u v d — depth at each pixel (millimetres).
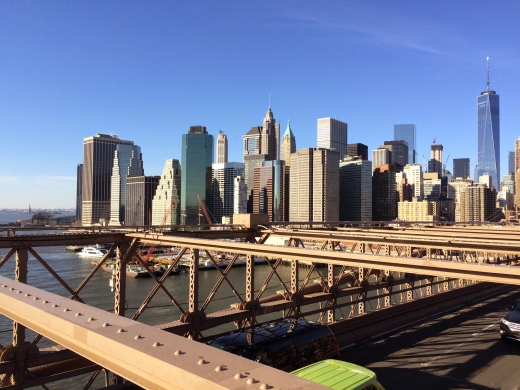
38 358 10938
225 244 12484
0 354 10523
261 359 11414
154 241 14383
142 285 64625
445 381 12922
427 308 22609
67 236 13789
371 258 9469
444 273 8414
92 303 48188
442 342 17031
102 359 3041
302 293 17109
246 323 15016
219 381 2258
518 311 17516
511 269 7340
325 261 10305
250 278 15227
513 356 15227
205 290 59469
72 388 27125
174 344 2895
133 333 3129
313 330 13352
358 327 18312
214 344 12188
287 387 2209
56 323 3594
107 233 14641
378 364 14477
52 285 58375
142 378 2695
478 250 11734
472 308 23781
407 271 8883
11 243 12562
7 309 4418
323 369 9445
